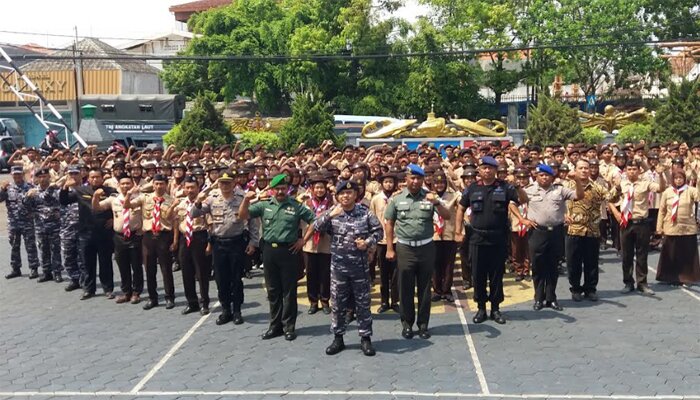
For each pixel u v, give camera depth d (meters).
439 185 10.38
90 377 7.75
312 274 10.15
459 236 9.38
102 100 32.47
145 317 10.21
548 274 10.03
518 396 6.93
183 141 22.98
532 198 9.91
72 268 11.95
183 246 10.18
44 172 12.50
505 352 8.27
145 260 10.59
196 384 7.46
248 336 9.15
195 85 46.38
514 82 41.06
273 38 40.84
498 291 9.47
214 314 10.30
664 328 9.12
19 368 8.10
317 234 9.96
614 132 26.95
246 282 12.46
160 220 10.46
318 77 40.09
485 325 9.41
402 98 40.06
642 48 38.75
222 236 9.52
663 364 7.79
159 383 7.52
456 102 40.31
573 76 42.56
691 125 22.92
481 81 41.50
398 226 8.79
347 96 41.03
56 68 41.97
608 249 14.67
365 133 22.72
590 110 41.59
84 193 11.23
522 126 46.75
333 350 8.32
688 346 8.38
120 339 9.14
